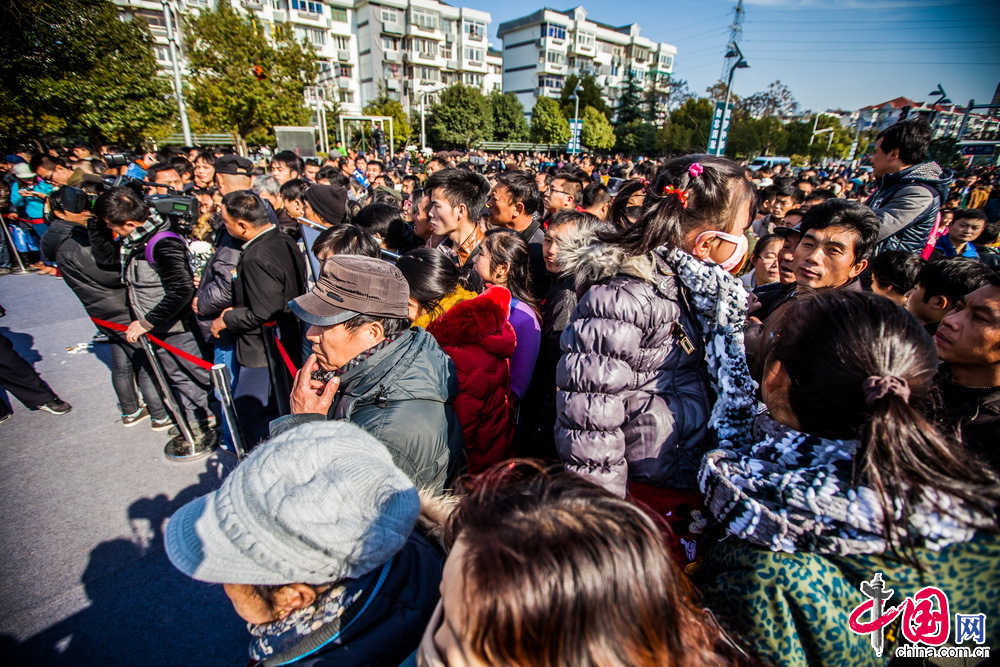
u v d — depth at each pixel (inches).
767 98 1615.4
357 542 29.5
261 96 722.8
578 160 746.8
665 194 49.4
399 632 33.1
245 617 33.0
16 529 98.9
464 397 66.4
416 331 59.3
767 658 30.7
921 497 27.6
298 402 58.1
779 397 37.0
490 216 125.0
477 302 68.2
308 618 32.1
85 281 117.1
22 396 132.2
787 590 30.0
